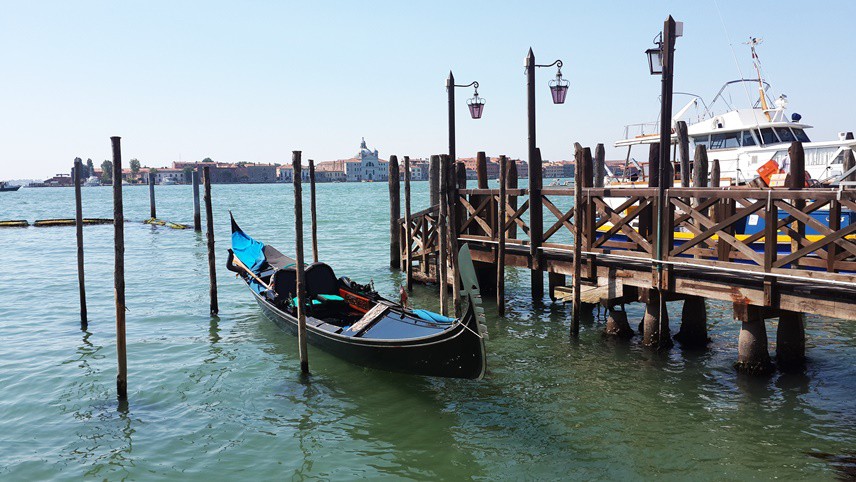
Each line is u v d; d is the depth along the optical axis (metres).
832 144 16.70
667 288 10.55
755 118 18.38
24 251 27.67
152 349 12.05
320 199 85.94
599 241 11.82
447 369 9.39
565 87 13.12
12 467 7.49
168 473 7.38
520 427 8.42
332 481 7.21
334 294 12.52
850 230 8.18
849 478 6.94
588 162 12.47
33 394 9.77
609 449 7.75
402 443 8.08
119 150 9.27
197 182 34.81
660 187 10.42
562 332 12.58
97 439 8.23
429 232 16.53
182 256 25.27
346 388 9.93
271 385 10.08
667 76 10.31
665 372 10.15
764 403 8.88
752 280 9.58
